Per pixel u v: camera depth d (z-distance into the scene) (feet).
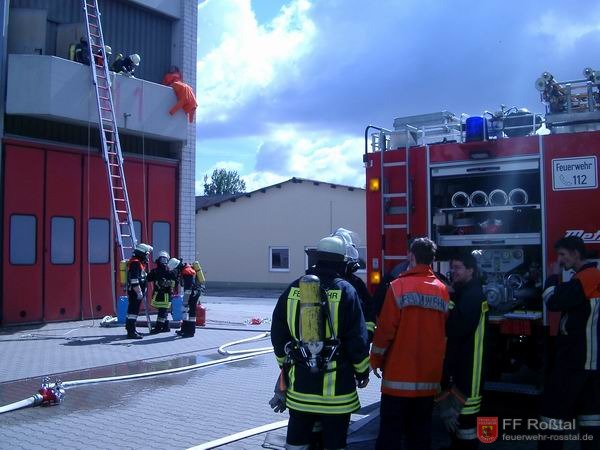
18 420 21.77
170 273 43.55
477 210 21.66
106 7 51.65
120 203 51.26
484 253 21.90
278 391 14.57
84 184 48.73
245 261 112.47
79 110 46.03
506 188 21.80
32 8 46.60
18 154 44.55
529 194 21.29
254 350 36.88
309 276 13.47
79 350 35.96
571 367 15.58
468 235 21.85
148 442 19.30
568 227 19.92
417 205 22.33
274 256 110.32
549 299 15.94
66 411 23.08
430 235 22.08
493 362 20.99
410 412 15.51
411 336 14.96
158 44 55.88
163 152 56.08
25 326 44.65
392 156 22.81
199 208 117.29
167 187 55.31
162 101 52.85
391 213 22.74
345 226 103.14
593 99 20.74
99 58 48.06
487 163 21.34
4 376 28.71
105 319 46.47
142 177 53.26
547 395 16.08
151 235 53.78
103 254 49.88
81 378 28.53
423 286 15.07
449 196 22.67
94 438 19.70
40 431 20.44
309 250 15.12
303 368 13.42
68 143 47.85
